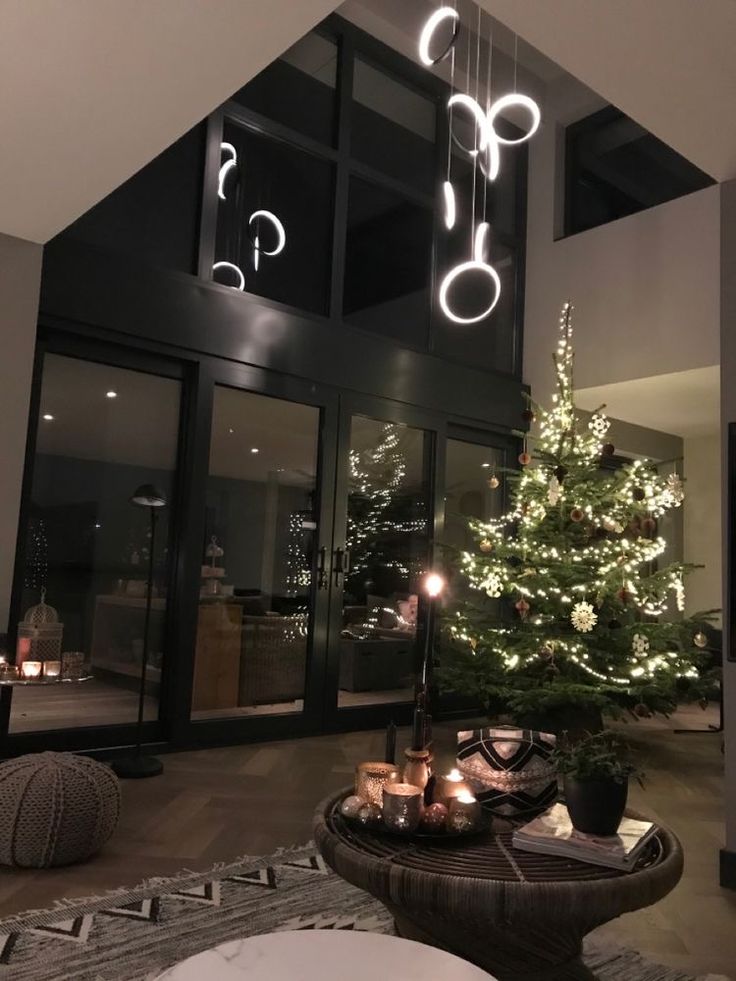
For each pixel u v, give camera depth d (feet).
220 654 16.28
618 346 20.38
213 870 9.35
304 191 18.65
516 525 21.91
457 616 17.81
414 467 19.95
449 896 5.00
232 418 16.69
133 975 6.83
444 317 21.08
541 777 6.69
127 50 8.21
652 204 21.15
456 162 21.94
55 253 14.08
